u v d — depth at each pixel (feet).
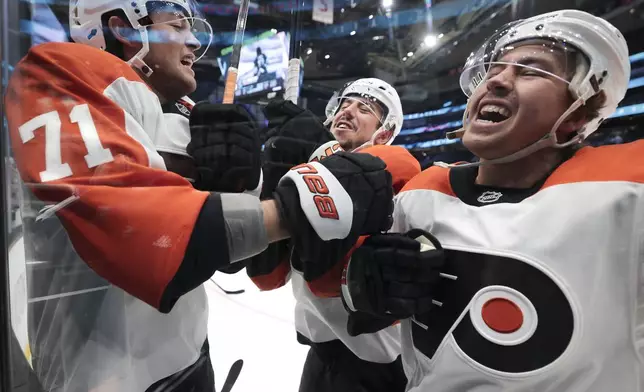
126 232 1.56
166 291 1.62
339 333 3.68
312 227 1.82
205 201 1.71
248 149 2.05
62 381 2.01
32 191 1.60
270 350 4.90
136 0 2.23
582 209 1.77
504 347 1.78
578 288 1.69
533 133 1.99
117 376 2.08
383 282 2.04
